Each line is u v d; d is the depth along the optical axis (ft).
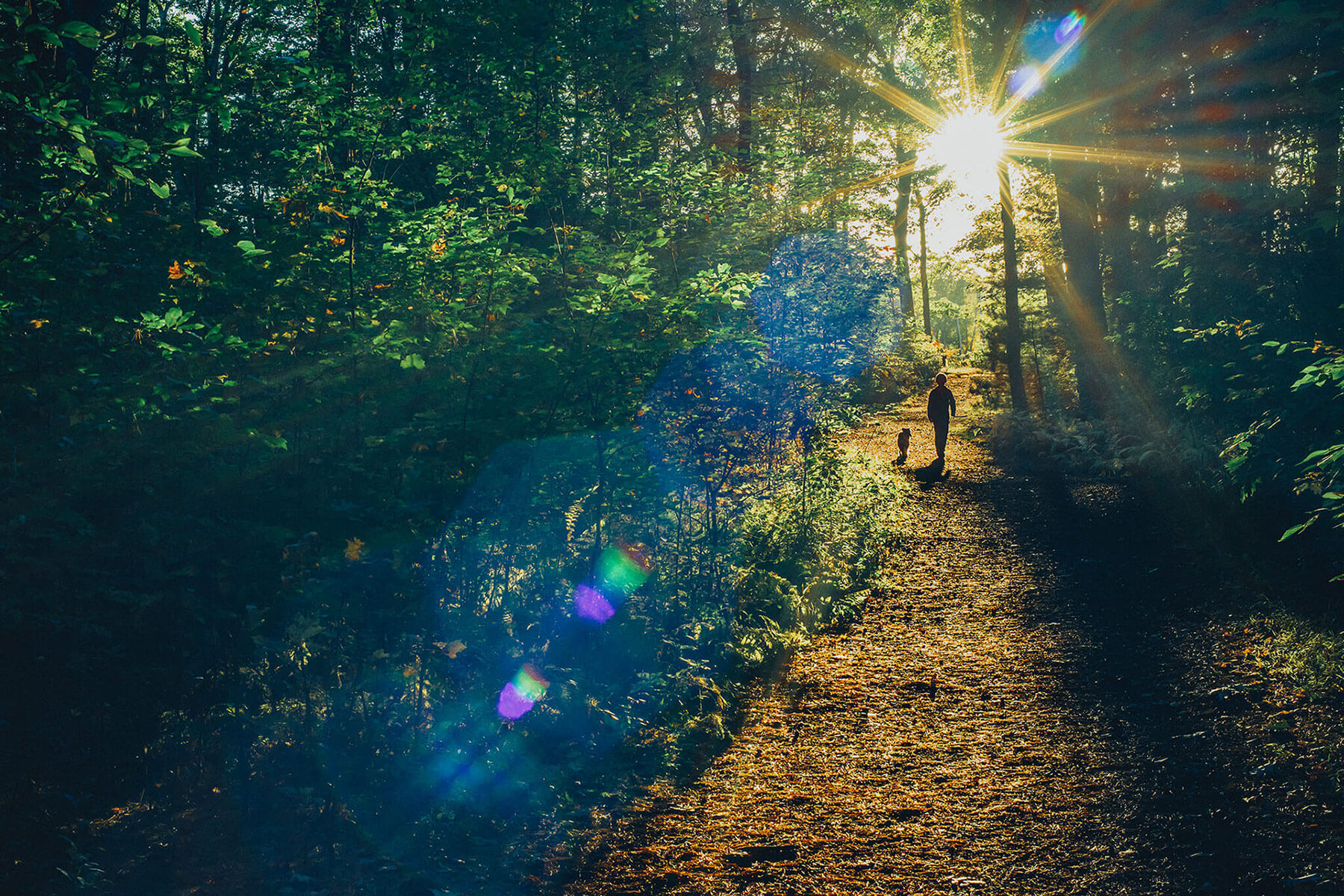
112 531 17.97
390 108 26.86
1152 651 24.43
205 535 18.60
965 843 15.35
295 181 25.68
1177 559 32.50
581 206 33.40
